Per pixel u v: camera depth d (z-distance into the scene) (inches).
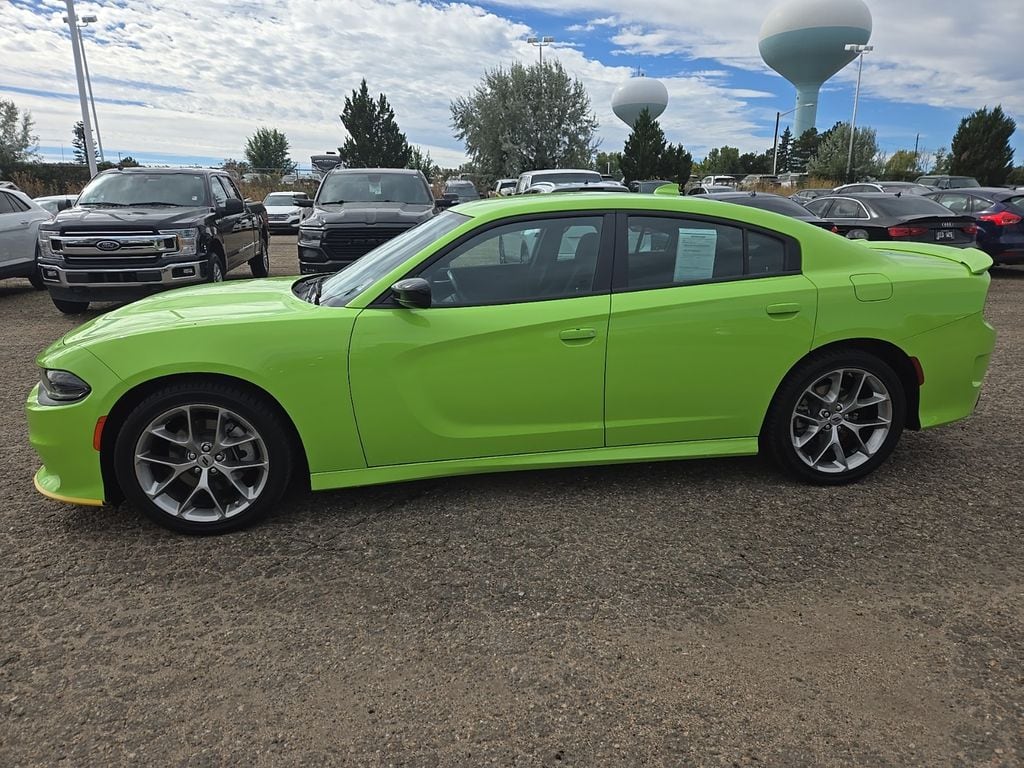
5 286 491.5
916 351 148.5
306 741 84.7
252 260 491.2
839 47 2888.8
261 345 127.4
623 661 98.6
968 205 527.2
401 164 1492.4
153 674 96.4
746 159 2864.2
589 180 604.1
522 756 82.2
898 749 83.0
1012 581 117.6
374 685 94.3
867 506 144.1
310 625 107.0
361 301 134.3
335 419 131.8
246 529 135.6
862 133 1841.8
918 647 101.3
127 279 337.4
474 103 1486.2
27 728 86.7
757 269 145.1
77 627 106.4
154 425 127.7
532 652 100.6
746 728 86.4
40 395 130.5
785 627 105.9
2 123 1376.7
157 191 388.5
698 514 140.9
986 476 158.6
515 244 139.0
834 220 468.4
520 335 134.4
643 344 138.3
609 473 160.6
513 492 150.9
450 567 122.6
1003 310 373.4
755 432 148.7
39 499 149.3
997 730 85.8
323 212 407.2
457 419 136.6
